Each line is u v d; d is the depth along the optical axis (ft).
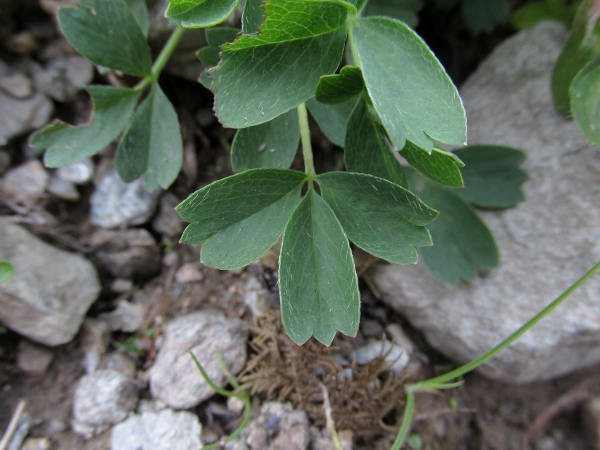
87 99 0.30
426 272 0.28
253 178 0.19
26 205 0.28
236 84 0.18
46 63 0.30
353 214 0.20
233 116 0.18
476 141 0.30
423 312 0.28
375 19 0.18
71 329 0.26
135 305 0.28
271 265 0.27
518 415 0.29
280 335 0.26
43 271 0.26
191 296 0.28
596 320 0.25
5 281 0.23
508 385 0.29
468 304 0.27
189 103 0.30
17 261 0.26
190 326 0.26
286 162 0.23
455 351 0.28
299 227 0.19
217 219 0.19
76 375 0.26
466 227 0.26
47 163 0.24
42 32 0.30
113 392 0.25
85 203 0.29
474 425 0.28
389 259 0.19
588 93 0.22
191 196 0.18
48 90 0.30
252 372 0.26
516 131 0.29
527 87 0.29
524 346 0.26
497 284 0.27
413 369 0.28
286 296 0.18
